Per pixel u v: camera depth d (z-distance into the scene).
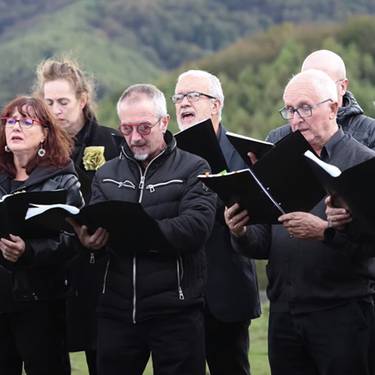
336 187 9.21
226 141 12.16
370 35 91.81
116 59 136.75
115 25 152.88
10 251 10.37
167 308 10.27
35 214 10.02
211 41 156.50
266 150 10.44
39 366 10.91
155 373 10.47
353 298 10.09
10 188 10.98
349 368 10.07
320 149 10.37
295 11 162.62
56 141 11.00
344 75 12.13
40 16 159.12
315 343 10.19
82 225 10.10
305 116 10.25
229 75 91.50
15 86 119.50
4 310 10.76
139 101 10.41
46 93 12.33
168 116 10.61
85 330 11.47
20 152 10.91
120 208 9.75
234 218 9.95
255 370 14.48
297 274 10.23
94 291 11.48
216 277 11.67
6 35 154.50
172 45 152.88
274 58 92.75
